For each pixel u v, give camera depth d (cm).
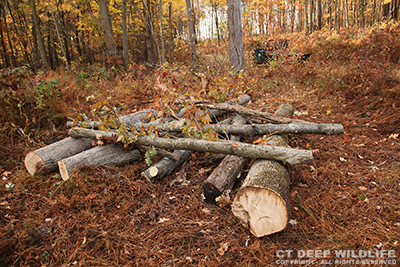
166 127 395
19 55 1930
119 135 364
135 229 265
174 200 310
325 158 393
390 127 457
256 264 219
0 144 436
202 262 223
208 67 757
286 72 870
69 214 285
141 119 496
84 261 228
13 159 414
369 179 327
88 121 414
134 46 1606
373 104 549
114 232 260
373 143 420
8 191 329
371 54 795
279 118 420
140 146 383
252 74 945
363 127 480
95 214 283
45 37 1870
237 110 454
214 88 529
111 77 944
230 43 912
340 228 251
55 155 366
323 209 279
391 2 1327
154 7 1544
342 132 353
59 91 641
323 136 463
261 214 241
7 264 225
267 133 383
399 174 328
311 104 620
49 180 345
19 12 1355
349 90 625
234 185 330
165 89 405
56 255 233
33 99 542
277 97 704
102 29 1053
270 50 1159
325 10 2527
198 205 298
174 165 366
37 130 500
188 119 371
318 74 752
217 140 347
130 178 346
